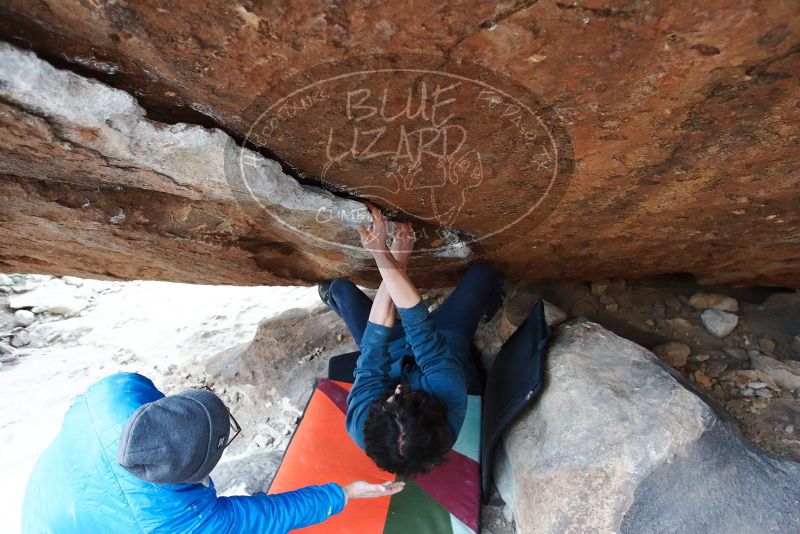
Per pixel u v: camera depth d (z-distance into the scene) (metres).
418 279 2.43
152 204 1.71
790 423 1.86
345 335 2.85
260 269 2.23
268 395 2.64
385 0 0.75
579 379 1.70
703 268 2.08
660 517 1.41
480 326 2.52
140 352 3.49
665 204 1.46
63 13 0.85
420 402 1.51
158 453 1.21
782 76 0.88
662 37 0.80
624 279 2.42
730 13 0.74
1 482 2.45
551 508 1.53
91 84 0.97
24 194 1.54
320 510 1.54
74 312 4.36
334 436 2.15
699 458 1.43
